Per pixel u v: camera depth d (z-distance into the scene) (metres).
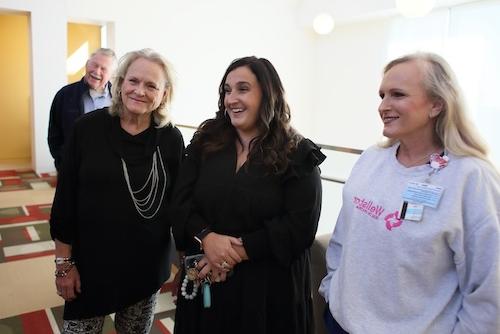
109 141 1.41
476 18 5.73
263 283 1.25
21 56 6.92
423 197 1.01
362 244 1.10
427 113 1.04
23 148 7.21
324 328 1.57
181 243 1.34
